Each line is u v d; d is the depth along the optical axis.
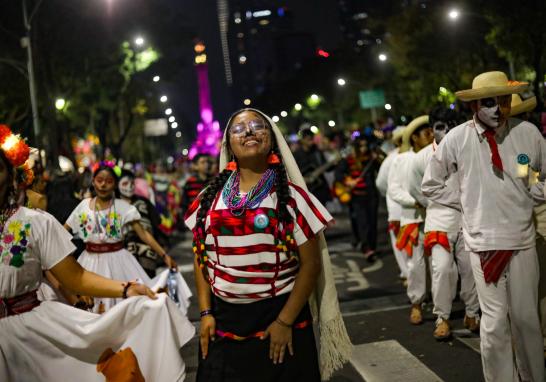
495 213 4.43
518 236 4.39
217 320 3.58
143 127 42.50
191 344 6.92
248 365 3.47
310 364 3.50
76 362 3.78
